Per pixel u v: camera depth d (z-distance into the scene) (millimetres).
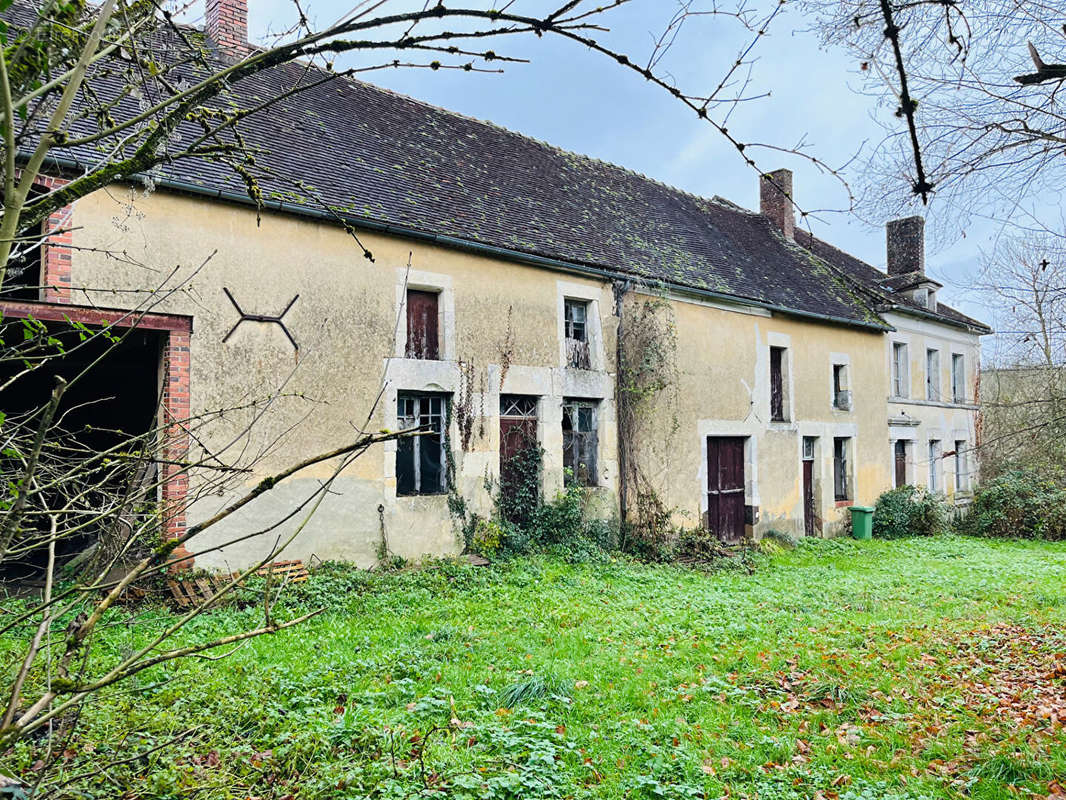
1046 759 4582
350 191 10273
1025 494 18797
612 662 6562
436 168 12609
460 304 11023
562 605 8688
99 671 4812
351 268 9906
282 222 9320
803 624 8281
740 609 9055
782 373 16750
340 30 1993
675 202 18312
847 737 5082
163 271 8250
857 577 12016
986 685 6176
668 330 13789
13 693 1611
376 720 4762
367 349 9977
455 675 5938
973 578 12094
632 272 13242
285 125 10781
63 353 2650
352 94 13039
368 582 8992
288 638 6715
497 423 11383
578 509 12016
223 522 8438
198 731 3994
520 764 4344
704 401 14617
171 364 8211
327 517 9445
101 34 1992
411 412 10688
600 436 12938
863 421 18734
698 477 14375
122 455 2264
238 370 8781
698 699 5734
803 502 16781
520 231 12266
